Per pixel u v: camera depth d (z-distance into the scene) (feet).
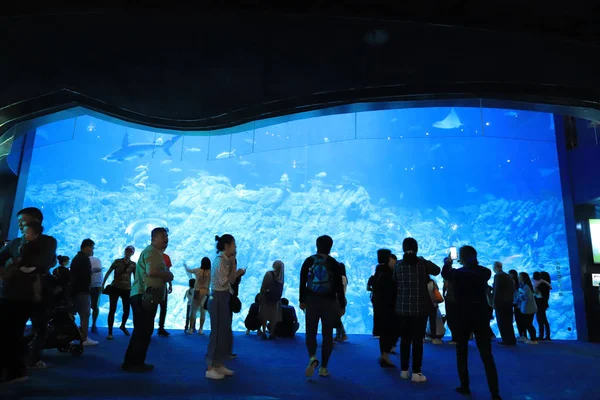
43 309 13.88
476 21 16.79
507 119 81.30
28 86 22.76
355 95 21.94
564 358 21.44
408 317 15.34
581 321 32.53
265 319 27.30
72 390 11.49
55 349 19.35
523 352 23.82
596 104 19.92
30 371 14.03
